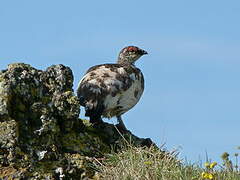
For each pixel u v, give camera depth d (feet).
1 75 40.50
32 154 38.09
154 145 45.91
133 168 37.24
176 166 38.47
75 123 42.75
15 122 38.32
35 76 41.57
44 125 39.50
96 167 39.09
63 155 39.52
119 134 46.75
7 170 36.42
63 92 43.16
